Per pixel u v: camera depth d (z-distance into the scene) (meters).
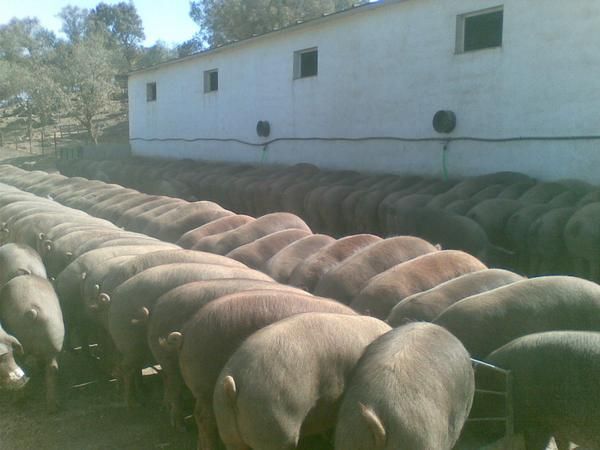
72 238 8.90
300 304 5.16
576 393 4.41
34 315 6.21
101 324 6.85
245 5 42.66
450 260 6.88
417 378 3.91
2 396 6.74
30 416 6.30
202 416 5.06
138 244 8.32
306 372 4.22
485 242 9.17
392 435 3.69
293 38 19.19
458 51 14.41
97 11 69.50
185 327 5.14
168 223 10.66
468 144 14.27
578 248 8.62
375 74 16.45
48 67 46.03
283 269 7.65
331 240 8.35
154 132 28.25
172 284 6.24
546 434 4.67
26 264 7.98
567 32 12.18
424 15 14.95
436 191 12.89
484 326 5.48
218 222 9.91
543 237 9.16
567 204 10.40
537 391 4.57
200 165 21.42
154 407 6.48
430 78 14.98
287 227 9.62
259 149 21.36
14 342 5.93
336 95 17.83
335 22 17.55
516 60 13.10
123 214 11.93
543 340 4.71
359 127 17.16
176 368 5.69
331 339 4.44
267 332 4.38
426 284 6.53
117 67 57.44
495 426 4.79
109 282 6.80
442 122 14.59
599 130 11.85
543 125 12.75
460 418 4.18
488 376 4.80
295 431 4.16
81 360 7.72
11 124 49.56
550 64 12.52
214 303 5.15
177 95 26.11
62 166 26.05
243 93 21.89
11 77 42.56
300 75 19.52
